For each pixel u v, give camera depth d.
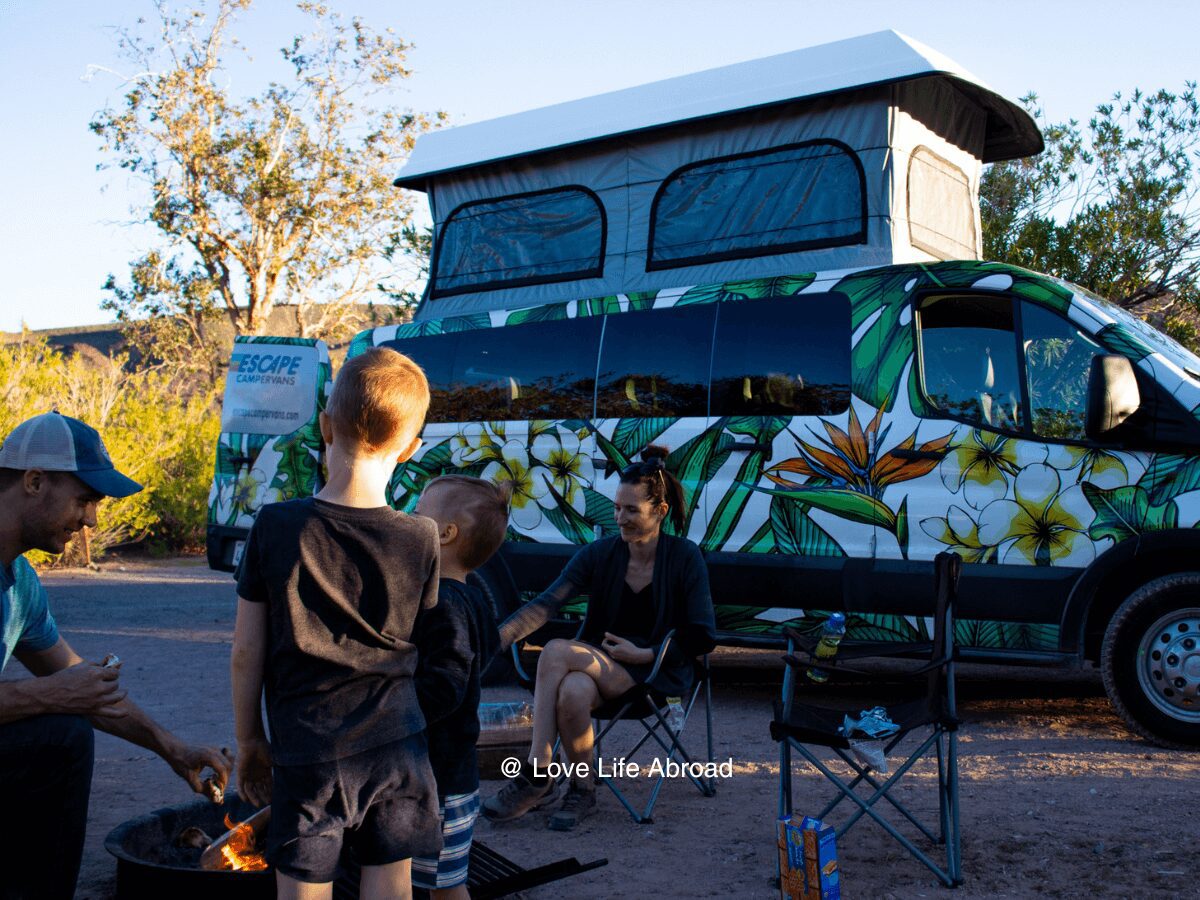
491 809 4.57
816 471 6.57
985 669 8.62
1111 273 13.32
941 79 7.52
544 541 7.45
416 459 8.05
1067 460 5.97
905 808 4.57
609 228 8.19
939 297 6.48
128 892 3.23
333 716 2.38
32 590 3.32
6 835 3.06
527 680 5.06
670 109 7.90
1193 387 5.80
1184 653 5.70
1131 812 4.57
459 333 8.16
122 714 3.20
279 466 8.52
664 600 4.80
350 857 2.51
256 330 32.44
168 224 31.47
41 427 3.07
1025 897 3.69
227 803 3.88
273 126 31.83
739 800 4.89
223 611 11.60
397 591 2.46
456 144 9.11
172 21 30.38
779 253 7.39
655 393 7.19
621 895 3.74
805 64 7.48
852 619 6.41
